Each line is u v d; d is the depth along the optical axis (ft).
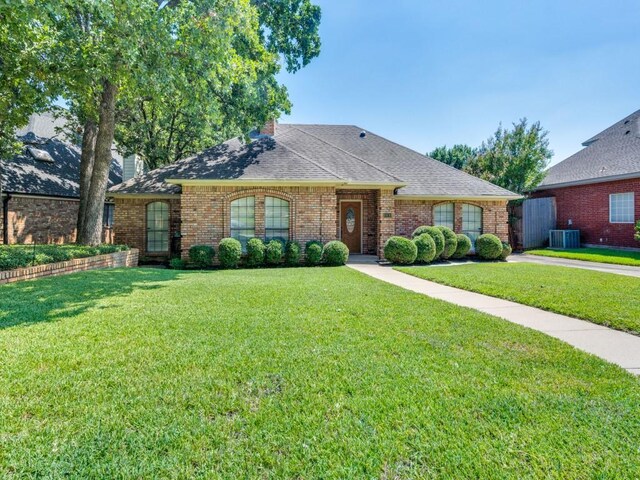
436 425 8.35
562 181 65.00
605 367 11.87
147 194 47.29
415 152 61.52
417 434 8.00
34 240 53.57
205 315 17.67
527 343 14.16
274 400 9.42
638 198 53.62
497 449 7.49
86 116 43.78
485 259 49.21
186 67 35.12
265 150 50.08
